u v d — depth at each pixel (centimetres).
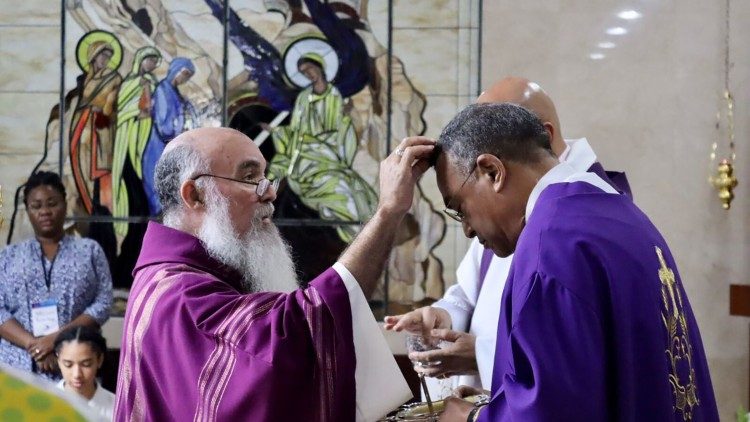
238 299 188
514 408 160
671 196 501
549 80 507
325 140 529
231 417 178
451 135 191
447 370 262
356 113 530
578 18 506
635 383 164
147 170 530
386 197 198
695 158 500
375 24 531
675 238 500
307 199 528
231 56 531
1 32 529
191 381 183
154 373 189
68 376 394
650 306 168
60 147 530
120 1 532
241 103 531
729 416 497
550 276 165
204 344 185
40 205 474
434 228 521
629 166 502
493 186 185
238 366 180
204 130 218
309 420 182
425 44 528
